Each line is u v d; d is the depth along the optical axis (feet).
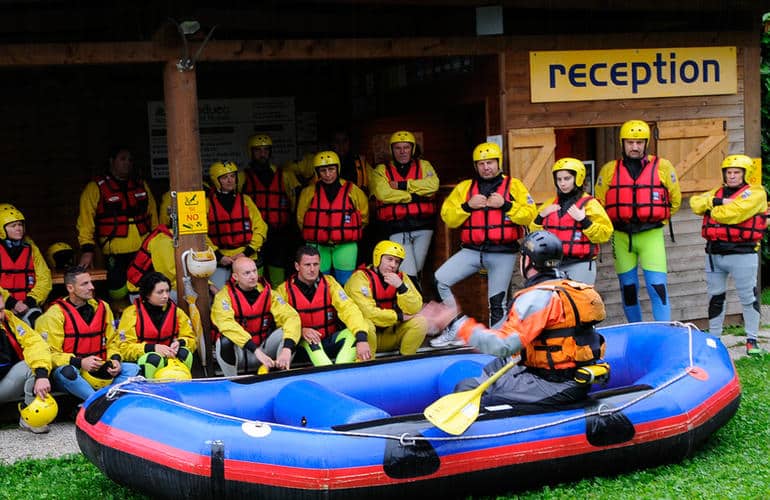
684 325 20.56
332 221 26.21
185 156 22.29
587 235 24.08
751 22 29.45
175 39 22.00
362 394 19.15
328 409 16.57
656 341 20.36
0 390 21.13
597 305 16.70
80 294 21.03
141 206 27.17
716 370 18.95
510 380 17.08
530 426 16.34
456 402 15.93
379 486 15.24
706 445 18.95
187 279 22.47
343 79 34.40
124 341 21.48
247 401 18.12
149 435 15.55
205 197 24.14
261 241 26.25
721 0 28.63
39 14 24.25
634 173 25.82
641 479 16.99
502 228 24.91
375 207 29.19
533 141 26.78
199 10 24.16
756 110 29.76
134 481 15.66
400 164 26.84
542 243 16.53
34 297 23.21
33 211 30.89
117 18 24.99
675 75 28.53
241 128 33.09
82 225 26.63
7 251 22.86
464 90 27.99
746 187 26.35
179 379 19.67
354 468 15.11
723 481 16.60
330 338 22.82
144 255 24.70
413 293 23.49
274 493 15.03
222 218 25.72
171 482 15.19
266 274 29.55
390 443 15.40
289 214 29.45
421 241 27.02
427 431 15.75
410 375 19.67
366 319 23.20
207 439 15.16
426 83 29.78
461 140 31.71
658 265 25.91
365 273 23.47
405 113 31.07
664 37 28.25
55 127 30.96
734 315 30.81
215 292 24.06
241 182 28.84
